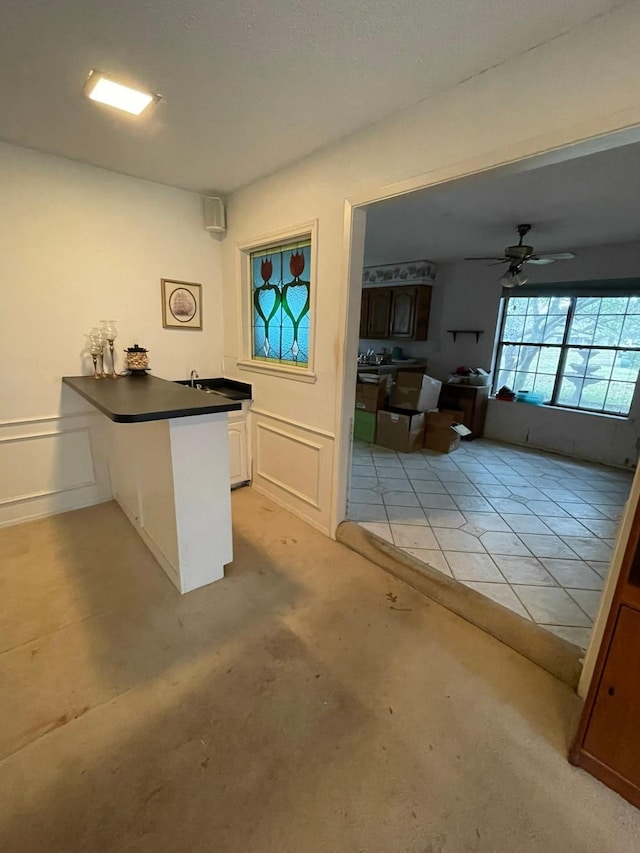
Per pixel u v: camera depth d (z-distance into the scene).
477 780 1.24
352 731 1.38
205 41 1.41
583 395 4.68
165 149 2.29
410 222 3.44
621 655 1.16
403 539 2.67
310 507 2.80
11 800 1.15
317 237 2.36
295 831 1.10
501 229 3.63
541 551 2.57
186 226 3.04
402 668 1.65
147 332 3.00
